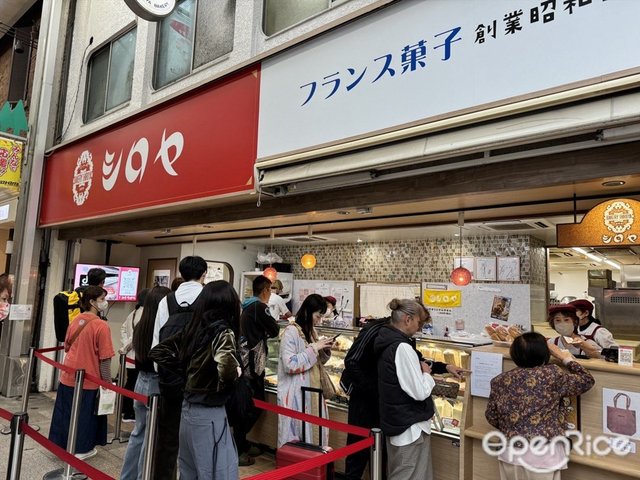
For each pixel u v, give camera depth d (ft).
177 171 13.67
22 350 19.94
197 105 13.41
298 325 11.68
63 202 19.40
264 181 11.05
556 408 7.38
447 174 9.19
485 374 8.80
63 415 12.21
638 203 9.61
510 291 20.52
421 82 8.59
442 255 23.34
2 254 30.40
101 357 12.32
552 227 17.48
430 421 8.76
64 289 21.59
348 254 27.04
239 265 28.30
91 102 21.93
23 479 11.18
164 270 25.84
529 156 7.63
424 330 22.49
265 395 13.30
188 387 7.32
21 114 21.66
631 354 7.51
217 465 7.39
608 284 20.26
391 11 9.25
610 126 6.46
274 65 11.39
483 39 7.88
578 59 6.82
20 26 28.86
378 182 10.32
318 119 10.20
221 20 16.01
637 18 6.40
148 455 7.95
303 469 6.53
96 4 22.27
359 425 9.77
